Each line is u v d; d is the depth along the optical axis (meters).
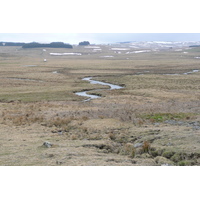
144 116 34.28
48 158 15.66
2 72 120.62
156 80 94.56
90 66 156.12
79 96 61.28
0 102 53.22
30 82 88.31
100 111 40.16
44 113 38.91
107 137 23.42
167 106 45.31
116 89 74.44
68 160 14.94
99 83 89.75
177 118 32.34
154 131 24.11
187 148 16.53
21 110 42.25
